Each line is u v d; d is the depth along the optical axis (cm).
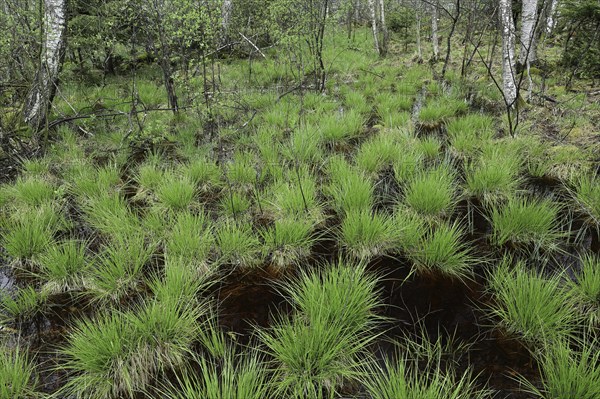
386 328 295
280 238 377
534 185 502
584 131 623
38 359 269
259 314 312
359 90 1007
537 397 230
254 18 1260
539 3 1352
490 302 316
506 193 458
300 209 430
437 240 349
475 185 473
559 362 222
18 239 364
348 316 270
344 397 236
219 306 322
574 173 498
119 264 331
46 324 303
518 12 1316
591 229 403
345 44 1602
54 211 439
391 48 1641
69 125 752
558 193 477
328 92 1004
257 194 445
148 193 506
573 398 207
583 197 435
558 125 667
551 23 1439
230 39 1319
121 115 808
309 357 237
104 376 244
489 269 355
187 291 308
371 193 459
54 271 332
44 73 630
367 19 2505
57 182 538
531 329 262
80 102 883
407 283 342
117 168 585
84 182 491
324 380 238
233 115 812
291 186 465
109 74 1211
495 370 251
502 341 275
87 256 361
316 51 982
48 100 626
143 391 246
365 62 1324
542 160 543
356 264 366
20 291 331
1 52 626
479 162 550
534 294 267
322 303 258
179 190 452
